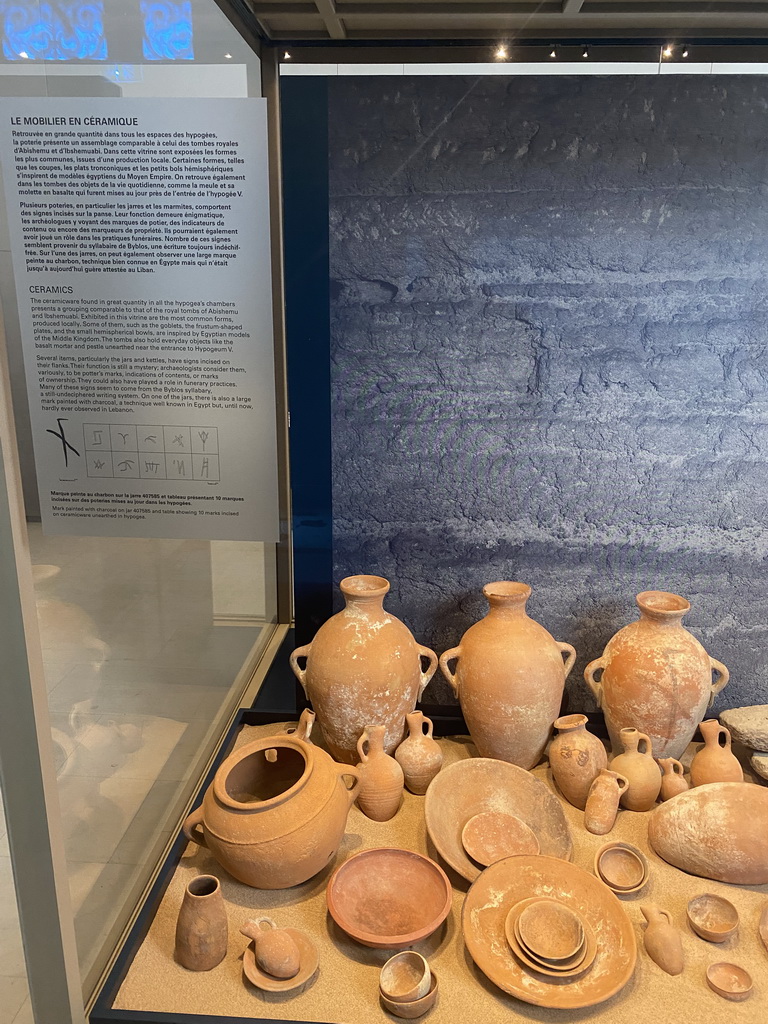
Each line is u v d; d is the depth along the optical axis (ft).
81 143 4.35
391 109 6.24
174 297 4.70
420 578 7.44
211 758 7.33
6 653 3.88
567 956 4.67
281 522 8.75
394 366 6.86
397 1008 4.48
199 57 5.64
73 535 4.69
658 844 5.81
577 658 7.59
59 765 4.45
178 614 6.42
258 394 4.94
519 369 6.82
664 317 6.66
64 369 4.71
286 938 4.76
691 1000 4.66
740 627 7.41
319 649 6.54
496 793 6.27
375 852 5.50
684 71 6.30
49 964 4.44
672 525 7.18
